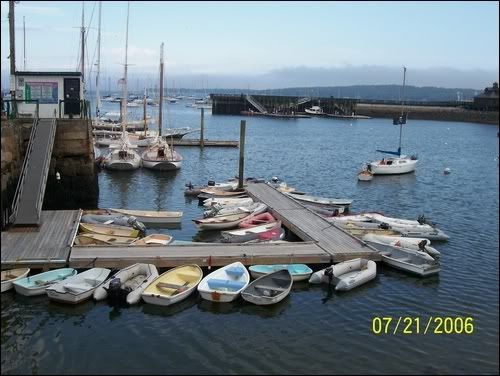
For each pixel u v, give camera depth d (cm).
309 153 7088
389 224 2811
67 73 3369
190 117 14800
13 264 1894
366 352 1520
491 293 1983
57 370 1371
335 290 1955
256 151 7038
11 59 3338
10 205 2598
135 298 1753
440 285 2055
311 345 1550
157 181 4356
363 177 4834
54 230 2262
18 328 1584
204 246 2202
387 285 2034
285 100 16912
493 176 5372
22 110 3384
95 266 1962
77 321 1641
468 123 15688
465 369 1442
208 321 1677
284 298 1858
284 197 3303
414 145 8831
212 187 3744
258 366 1426
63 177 3219
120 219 2617
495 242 2725
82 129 3212
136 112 14600
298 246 2245
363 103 18400
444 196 4169
